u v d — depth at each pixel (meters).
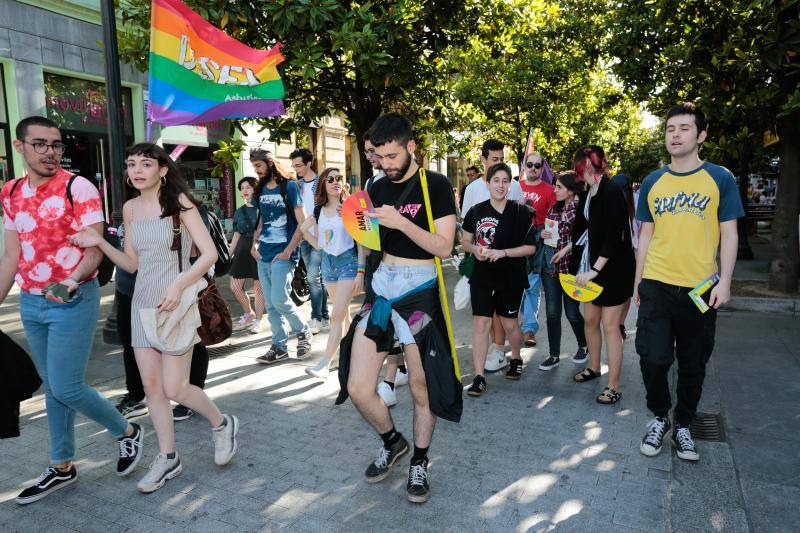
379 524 2.76
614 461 3.38
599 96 17.16
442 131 10.16
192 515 2.87
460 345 6.04
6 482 3.23
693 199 3.26
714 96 7.73
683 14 8.07
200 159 13.90
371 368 2.92
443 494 3.02
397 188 2.95
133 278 4.00
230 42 5.14
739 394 4.43
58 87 10.87
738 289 8.39
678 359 3.44
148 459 3.49
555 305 5.06
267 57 5.31
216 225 4.14
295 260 5.95
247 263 6.62
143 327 3.00
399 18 7.26
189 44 4.87
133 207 3.12
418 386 2.97
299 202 5.30
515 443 3.63
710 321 3.37
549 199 5.89
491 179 4.45
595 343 4.77
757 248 15.27
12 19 9.77
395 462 3.21
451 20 8.59
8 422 2.85
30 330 3.05
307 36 7.11
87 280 3.07
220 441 3.32
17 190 3.01
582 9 13.29
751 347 5.76
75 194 2.96
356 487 3.11
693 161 3.33
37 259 2.97
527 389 4.64
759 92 7.16
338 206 4.99
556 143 19.92
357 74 8.51
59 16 10.57
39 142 2.86
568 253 4.77
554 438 3.70
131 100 12.32
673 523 2.75
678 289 3.32
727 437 3.69
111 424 3.19
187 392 3.13
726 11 7.61
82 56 11.05
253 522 2.79
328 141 18.19
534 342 5.95
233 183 14.77
